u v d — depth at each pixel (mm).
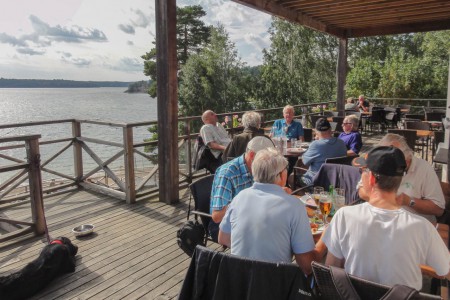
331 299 1220
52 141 4688
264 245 1626
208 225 2627
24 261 2992
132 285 2639
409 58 17188
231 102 30828
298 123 5145
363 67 17062
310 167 3695
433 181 2121
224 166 2342
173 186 4332
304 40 25641
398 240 1290
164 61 4082
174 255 3086
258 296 1253
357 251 1347
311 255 1636
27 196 4598
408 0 5637
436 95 15680
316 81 26031
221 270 1308
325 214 2076
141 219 3891
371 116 9781
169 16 3979
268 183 1732
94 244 3295
